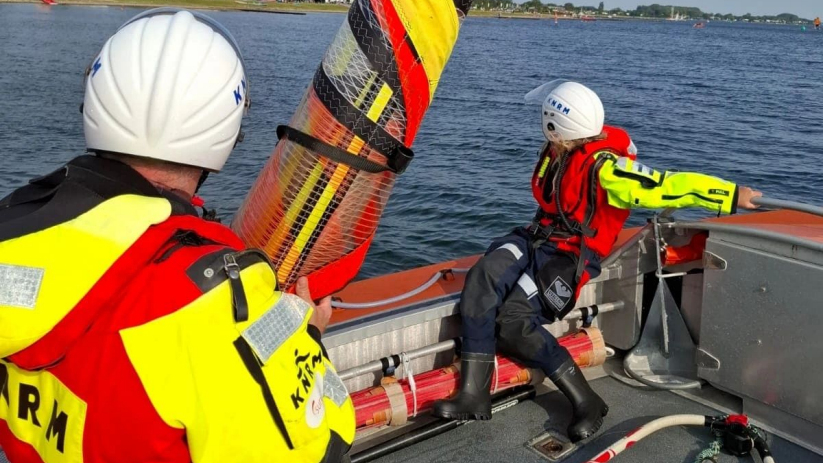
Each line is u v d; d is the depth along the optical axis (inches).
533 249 118.0
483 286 115.6
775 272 109.6
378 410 109.5
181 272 43.4
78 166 45.9
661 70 1462.8
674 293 135.6
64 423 43.4
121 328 42.1
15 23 1897.1
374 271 289.4
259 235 97.2
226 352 43.1
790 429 113.3
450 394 116.6
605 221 117.1
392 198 390.3
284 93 774.5
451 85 986.7
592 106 113.6
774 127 742.5
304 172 92.4
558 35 3191.4
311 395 47.6
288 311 47.9
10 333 41.1
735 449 107.1
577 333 132.0
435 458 109.6
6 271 41.4
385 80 89.6
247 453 43.6
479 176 445.4
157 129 47.9
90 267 41.6
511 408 123.8
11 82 823.1
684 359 129.0
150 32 49.8
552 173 119.5
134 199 44.0
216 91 50.3
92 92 49.2
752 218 141.9
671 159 574.2
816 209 103.3
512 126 647.1
